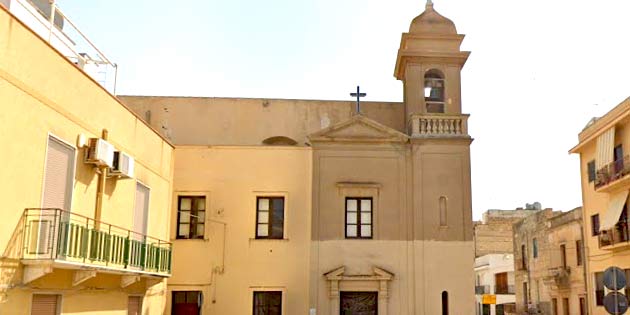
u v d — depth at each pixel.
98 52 19.36
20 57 13.38
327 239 24.12
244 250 24.06
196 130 27.92
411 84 26.09
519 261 52.62
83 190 16.36
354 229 24.34
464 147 24.89
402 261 24.00
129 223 19.41
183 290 23.78
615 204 31.12
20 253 13.49
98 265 15.50
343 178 24.61
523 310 51.41
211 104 28.22
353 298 23.84
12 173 13.16
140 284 20.34
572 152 36.94
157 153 22.12
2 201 12.84
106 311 17.72
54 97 14.81
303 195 24.50
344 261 23.95
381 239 24.16
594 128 33.50
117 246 16.89
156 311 22.05
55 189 14.99
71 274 15.50
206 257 24.02
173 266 23.92
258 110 28.25
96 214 17.06
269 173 24.69
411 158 24.81
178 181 24.70
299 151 24.86
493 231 66.44
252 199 24.50
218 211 24.41
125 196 19.11
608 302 15.32
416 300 23.62
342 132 24.91
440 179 24.62
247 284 23.80
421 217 24.30
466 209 24.41
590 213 35.34
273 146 24.88
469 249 24.08
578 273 39.34
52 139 14.83
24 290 13.67
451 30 26.48
